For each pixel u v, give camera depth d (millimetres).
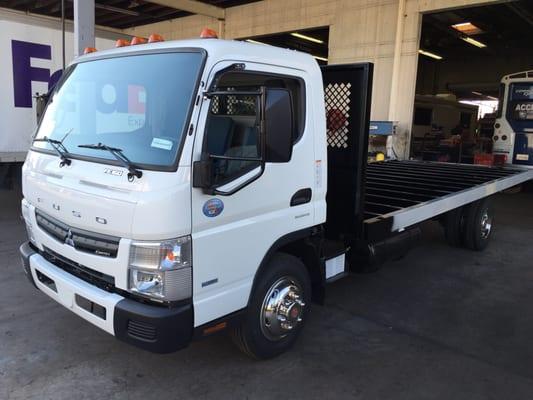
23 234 6715
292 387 3189
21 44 6934
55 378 3203
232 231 2879
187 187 2578
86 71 3381
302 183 3346
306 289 3611
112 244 2697
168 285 2590
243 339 3240
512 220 9023
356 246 4066
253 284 3135
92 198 2732
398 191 5711
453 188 5953
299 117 3295
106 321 2742
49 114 3588
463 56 26047
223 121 2779
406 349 3771
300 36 19422
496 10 15914
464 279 5484
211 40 2820
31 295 4559
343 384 3246
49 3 17000
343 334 4004
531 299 4910
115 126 2955
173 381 3215
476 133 24906
